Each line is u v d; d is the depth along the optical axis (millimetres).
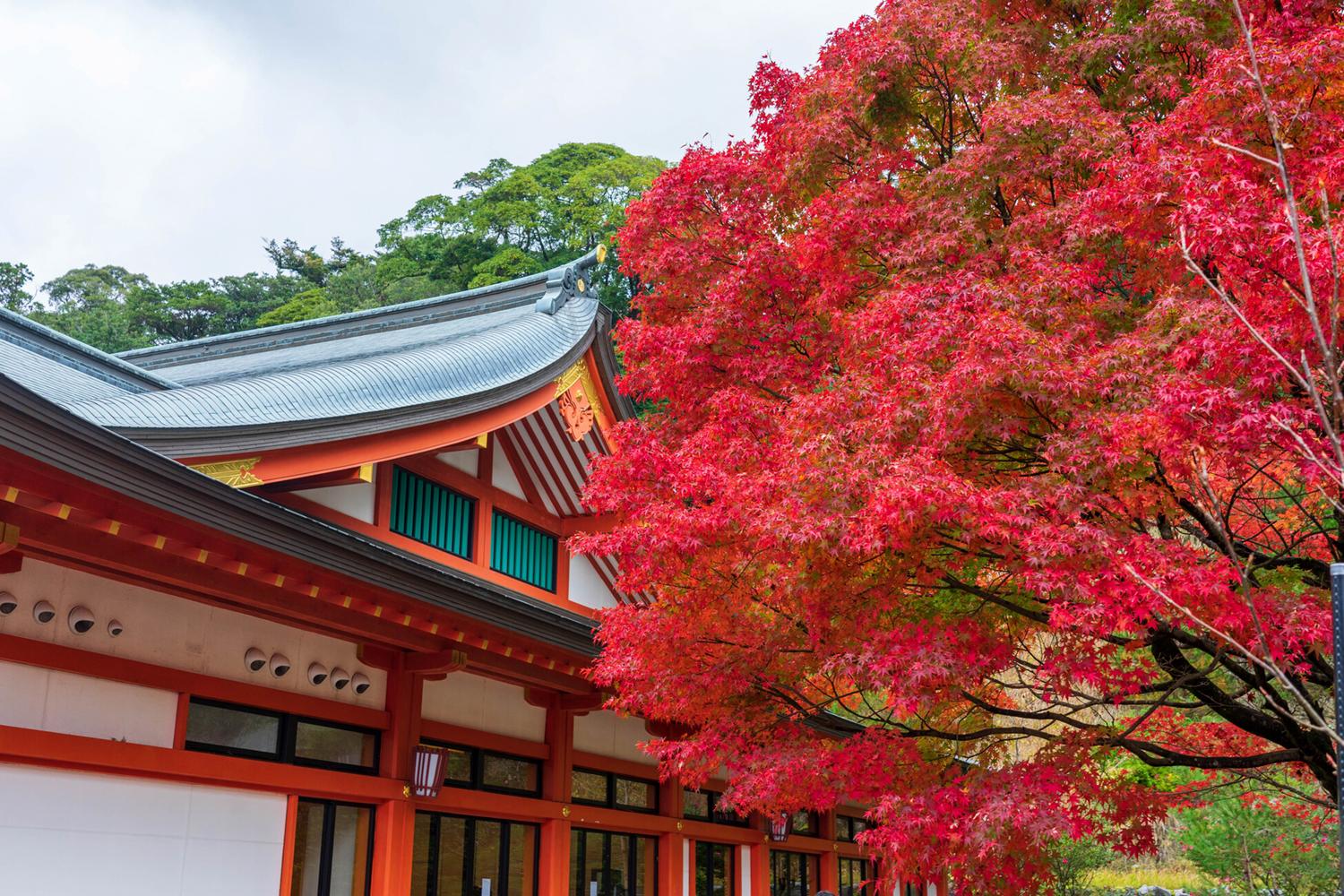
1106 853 30812
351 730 11234
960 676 7793
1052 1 10172
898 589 8578
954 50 9711
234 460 9891
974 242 9125
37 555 7855
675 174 11828
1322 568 9359
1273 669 4793
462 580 10422
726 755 9719
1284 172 4312
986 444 8055
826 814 23688
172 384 15648
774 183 11430
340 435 10867
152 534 7926
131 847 8703
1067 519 7035
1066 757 8391
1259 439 6262
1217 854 22391
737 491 8422
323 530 8773
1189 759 9180
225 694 9641
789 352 10742
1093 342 7789
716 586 9430
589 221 52312
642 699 10203
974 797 7824
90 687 8508
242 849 9727
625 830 15945
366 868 11266
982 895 8734
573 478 15906
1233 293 6918
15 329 13680
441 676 11961
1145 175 7438
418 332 18234
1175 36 8750
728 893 19125
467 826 12906
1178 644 10156
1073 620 6812
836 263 9844
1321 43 6883
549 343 14875
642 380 11617
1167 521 8812
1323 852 20969
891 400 7695
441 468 13617
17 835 7875
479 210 54906
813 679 11250
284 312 56156
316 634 10852
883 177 10508
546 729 14422
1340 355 5961
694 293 11734
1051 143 8969
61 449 6668
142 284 65625
